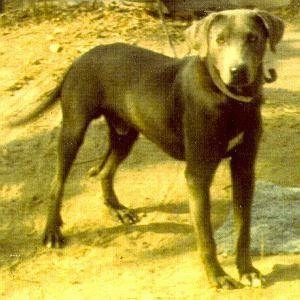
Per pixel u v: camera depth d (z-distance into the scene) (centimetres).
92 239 283
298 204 295
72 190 313
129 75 268
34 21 540
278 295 247
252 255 268
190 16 548
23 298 252
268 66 447
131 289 253
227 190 311
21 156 340
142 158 336
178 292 250
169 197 308
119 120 283
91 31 502
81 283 258
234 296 247
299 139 349
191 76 247
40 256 274
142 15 549
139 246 277
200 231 251
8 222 295
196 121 245
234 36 235
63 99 283
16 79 422
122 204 301
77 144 282
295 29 534
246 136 249
